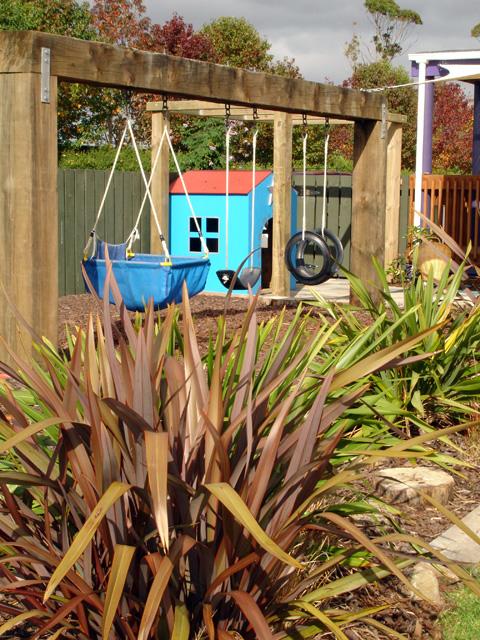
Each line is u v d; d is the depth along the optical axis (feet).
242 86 25.07
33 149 18.65
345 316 19.31
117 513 8.30
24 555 8.42
